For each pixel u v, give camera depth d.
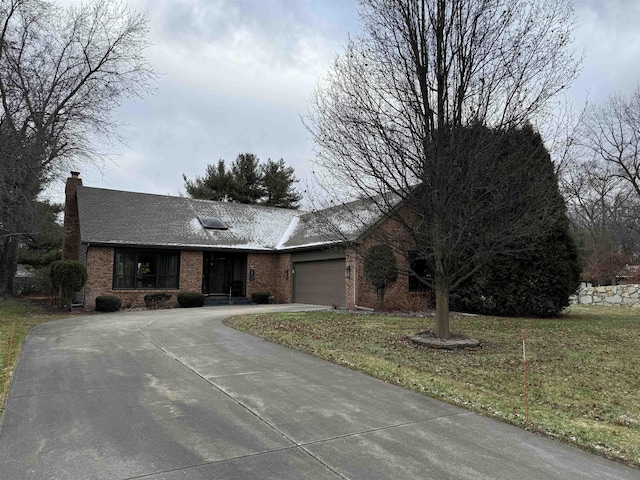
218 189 36.59
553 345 9.62
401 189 8.77
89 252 17.69
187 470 3.49
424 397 5.68
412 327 11.73
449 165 8.18
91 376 6.34
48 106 17.84
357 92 10.05
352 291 16.97
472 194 8.40
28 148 14.16
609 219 30.27
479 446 4.12
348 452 3.91
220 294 21.75
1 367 6.80
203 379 6.29
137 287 18.78
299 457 3.79
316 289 19.64
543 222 8.91
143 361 7.33
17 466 3.53
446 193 8.27
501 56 8.24
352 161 8.99
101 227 18.67
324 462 3.69
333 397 5.58
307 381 6.32
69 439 4.09
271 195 38.25
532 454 3.97
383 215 9.60
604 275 26.19
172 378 6.30
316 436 4.28
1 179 12.83
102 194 21.41
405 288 17.64
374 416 4.90
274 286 22.58
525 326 12.59
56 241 25.14
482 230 8.76
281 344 9.05
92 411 4.87
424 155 8.54
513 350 9.01
